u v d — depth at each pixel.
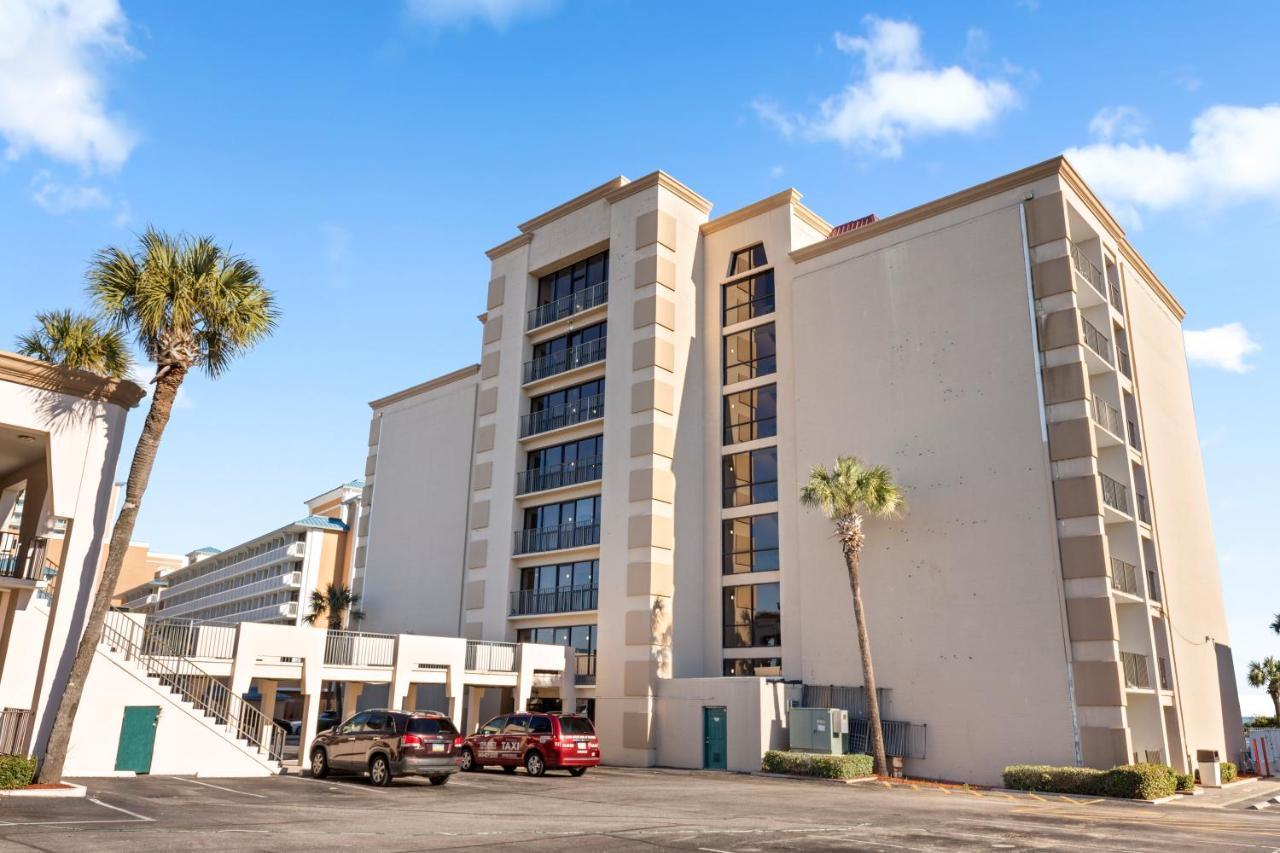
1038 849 13.56
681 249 39.91
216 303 20.89
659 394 37.06
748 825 15.79
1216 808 22.52
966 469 30.86
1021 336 30.59
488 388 44.56
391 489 51.62
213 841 12.34
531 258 44.56
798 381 36.03
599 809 18.02
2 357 19.03
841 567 33.00
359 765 23.19
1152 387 37.03
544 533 40.00
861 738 30.84
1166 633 31.58
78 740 22.69
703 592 36.94
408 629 47.41
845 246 36.06
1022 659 28.30
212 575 95.19
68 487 19.73
